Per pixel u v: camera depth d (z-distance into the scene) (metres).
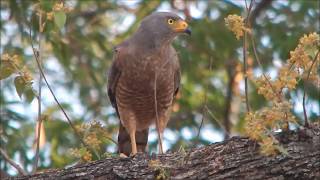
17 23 15.66
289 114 7.80
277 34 16.52
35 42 15.19
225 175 8.23
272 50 16.05
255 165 8.15
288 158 8.03
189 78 16.77
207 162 8.35
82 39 17.17
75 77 16.95
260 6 17.23
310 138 8.02
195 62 16.66
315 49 7.96
